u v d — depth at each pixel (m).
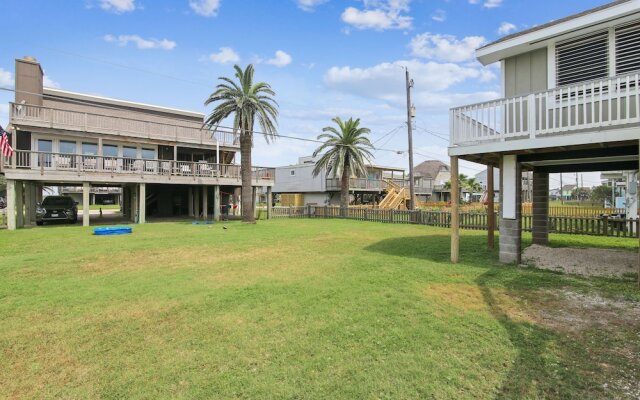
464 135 7.97
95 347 3.73
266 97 19.48
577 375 3.11
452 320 4.39
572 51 7.49
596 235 13.15
